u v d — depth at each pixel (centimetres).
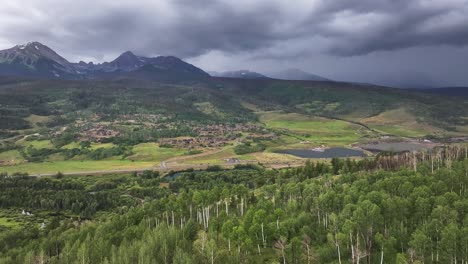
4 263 13225
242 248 12788
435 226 11612
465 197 14262
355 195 14600
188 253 12675
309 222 14000
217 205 17888
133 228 15062
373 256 11631
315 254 12269
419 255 11038
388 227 13000
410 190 14600
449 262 11025
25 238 17612
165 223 16112
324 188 17038
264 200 16412
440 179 16162
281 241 12606
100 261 12812
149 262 11919
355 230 12150
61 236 15562
